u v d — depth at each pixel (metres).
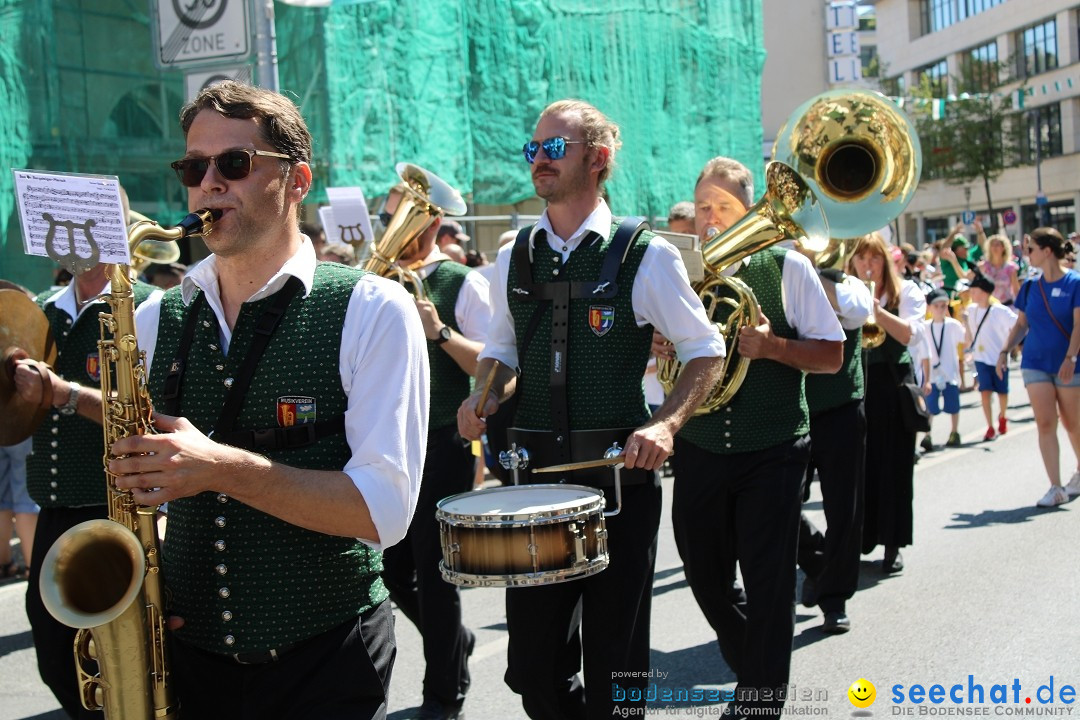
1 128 9.05
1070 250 8.02
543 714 3.29
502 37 12.25
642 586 3.22
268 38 6.54
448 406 4.51
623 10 14.13
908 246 17.33
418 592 4.29
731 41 16.42
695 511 4.15
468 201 12.27
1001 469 9.38
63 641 3.68
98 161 9.72
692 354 3.29
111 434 2.13
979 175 43.94
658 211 14.78
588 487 3.12
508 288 3.45
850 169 5.38
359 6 10.56
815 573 5.70
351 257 6.46
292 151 2.26
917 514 7.74
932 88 48.12
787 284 4.24
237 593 2.20
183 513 2.27
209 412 2.25
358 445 2.19
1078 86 49.22
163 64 6.57
